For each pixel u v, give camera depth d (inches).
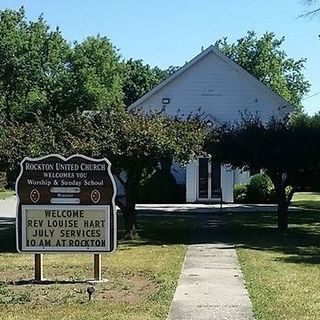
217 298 413.1
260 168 854.5
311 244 748.0
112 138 708.0
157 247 716.0
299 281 485.7
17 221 484.7
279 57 2765.7
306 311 378.6
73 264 582.2
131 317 362.9
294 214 1181.7
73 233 484.1
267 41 2714.1
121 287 462.6
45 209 483.8
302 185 892.0
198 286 457.4
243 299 410.0
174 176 1489.9
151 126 719.1
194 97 1467.8
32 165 483.8
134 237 802.2
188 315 364.8
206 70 1467.8
